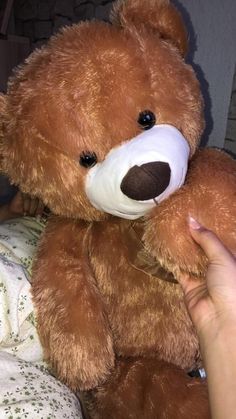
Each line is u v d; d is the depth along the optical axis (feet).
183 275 1.41
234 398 1.13
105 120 1.32
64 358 1.47
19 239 1.71
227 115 3.07
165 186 1.30
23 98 1.39
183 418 1.53
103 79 1.32
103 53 1.34
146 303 1.58
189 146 1.48
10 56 4.23
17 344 1.50
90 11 3.82
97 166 1.37
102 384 1.65
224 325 1.22
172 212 1.36
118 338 1.63
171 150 1.31
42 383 1.45
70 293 1.49
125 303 1.58
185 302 1.42
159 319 1.59
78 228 1.60
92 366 1.47
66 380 1.51
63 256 1.55
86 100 1.32
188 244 1.35
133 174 1.26
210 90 3.08
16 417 1.33
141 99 1.34
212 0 2.96
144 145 1.29
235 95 3.03
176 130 1.40
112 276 1.58
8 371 1.44
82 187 1.41
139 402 1.60
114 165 1.30
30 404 1.36
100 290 1.59
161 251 1.38
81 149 1.35
